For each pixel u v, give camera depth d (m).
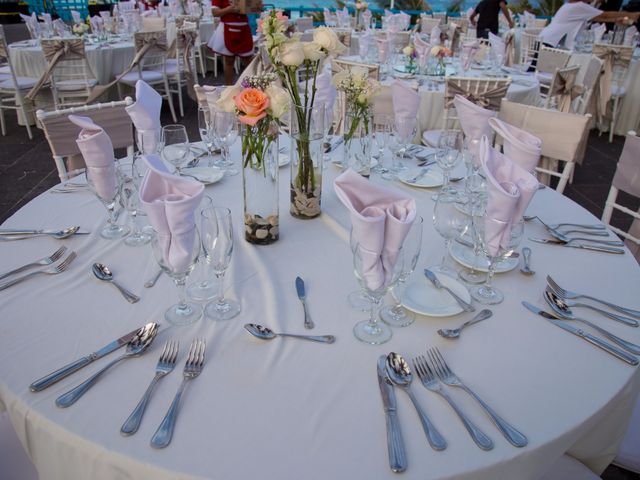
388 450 0.77
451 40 5.84
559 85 3.95
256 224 1.33
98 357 0.93
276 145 1.25
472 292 1.17
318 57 1.28
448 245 1.32
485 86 3.01
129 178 1.38
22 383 0.87
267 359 0.94
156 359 0.94
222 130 1.78
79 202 1.56
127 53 5.43
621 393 0.92
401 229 0.87
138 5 8.85
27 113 4.73
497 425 0.81
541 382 0.91
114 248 1.31
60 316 1.05
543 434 0.81
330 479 0.72
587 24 6.27
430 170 1.90
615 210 3.65
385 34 5.51
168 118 5.66
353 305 1.11
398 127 1.85
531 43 6.26
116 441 0.77
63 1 10.02
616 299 1.16
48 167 4.06
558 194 1.72
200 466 0.73
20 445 1.11
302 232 1.44
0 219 3.23
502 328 1.05
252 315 1.07
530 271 1.25
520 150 1.43
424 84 3.65
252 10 5.90
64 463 0.81
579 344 1.01
